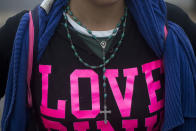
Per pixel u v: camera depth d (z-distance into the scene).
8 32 1.17
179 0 7.28
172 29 1.11
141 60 1.10
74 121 1.09
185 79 1.11
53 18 1.09
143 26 1.07
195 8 6.73
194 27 1.22
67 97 1.08
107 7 1.04
